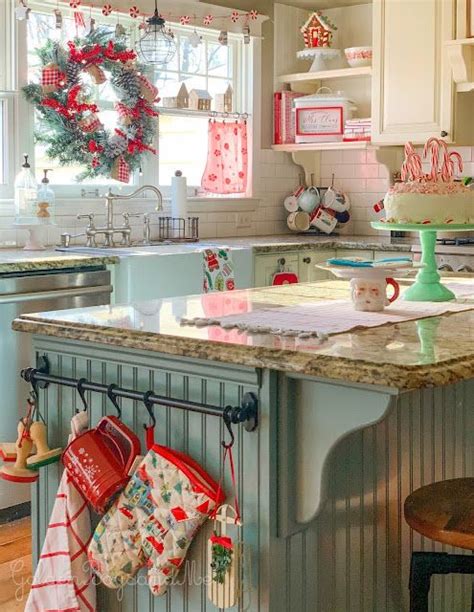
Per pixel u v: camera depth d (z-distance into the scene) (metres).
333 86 6.11
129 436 2.23
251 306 2.62
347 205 6.05
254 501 2.04
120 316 2.43
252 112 5.87
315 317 2.38
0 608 2.98
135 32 5.21
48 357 2.47
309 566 2.15
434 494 2.13
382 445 2.37
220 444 2.11
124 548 2.17
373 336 2.11
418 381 1.74
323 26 5.83
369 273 2.50
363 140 5.61
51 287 3.92
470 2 5.11
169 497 2.10
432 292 2.76
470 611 2.88
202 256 4.62
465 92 5.33
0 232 4.59
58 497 2.31
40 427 2.43
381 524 2.41
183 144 5.60
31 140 4.66
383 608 2.45
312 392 1.98
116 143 4.94
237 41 5.84
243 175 5.86
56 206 4.85
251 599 2.06
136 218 5.27
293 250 5.27
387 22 5.43
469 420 2.76
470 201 2.76
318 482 2.00
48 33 4.82
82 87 4.78
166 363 2.18
